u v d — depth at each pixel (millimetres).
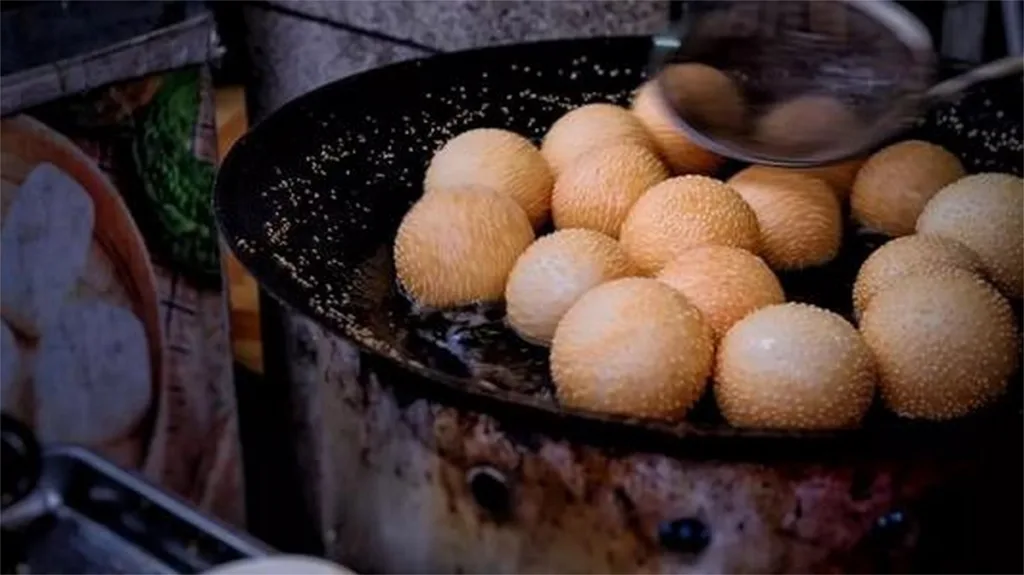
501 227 1361
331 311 1317
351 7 1780
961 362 1231
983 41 1559
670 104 1404
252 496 2010
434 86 1548
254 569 1322
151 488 1456
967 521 1228
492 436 1234
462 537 1286
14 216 1618
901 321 1246
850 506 1201
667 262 1342
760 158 1373
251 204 1377
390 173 1484
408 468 1297
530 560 1264
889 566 1226
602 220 1396
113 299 1719
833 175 1443
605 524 1228
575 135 1452
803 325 1236
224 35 1864
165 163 1726
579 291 1315
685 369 1239
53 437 1701
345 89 1506
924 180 1418
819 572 1221
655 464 1197
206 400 1831
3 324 1631
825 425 1226
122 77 1658
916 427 1190
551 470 1224
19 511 1436
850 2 1354
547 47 1577
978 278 1278
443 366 1308
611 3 1647
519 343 1331
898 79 1337
